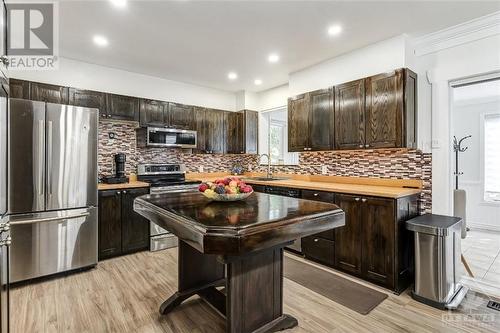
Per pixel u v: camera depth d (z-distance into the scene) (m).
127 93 3.94
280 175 4.60
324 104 3.44
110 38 2.88
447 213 2.75
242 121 4.98
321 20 2.52
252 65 3.69
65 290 2.53
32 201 2.67
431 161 2.86
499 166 4.48
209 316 2.12
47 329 1.94
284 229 1.42
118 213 3.40
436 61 2.82
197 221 1.41
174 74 4.09
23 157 2.62
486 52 2.51
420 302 2.32
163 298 2.39
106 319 2.07
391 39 2.85
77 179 2.94
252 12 2.38
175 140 4.23
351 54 3.21
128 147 4.11
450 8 2.32
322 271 2.96
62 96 3.28
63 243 2.85
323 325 2.00
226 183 2.06
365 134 3.01
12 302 2.31
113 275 2.87
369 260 2.66
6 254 1.59
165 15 2.43
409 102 2.79
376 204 2.60
